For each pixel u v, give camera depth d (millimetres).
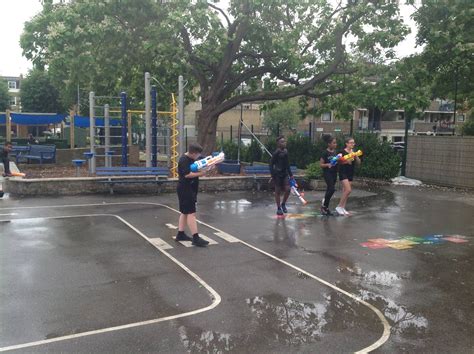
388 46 15914
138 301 5359
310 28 16734
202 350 4188
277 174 10469
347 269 6645
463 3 15516
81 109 43188
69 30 15016
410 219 10336
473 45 15336
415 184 16609
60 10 15703
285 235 8727
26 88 47969
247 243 8117
